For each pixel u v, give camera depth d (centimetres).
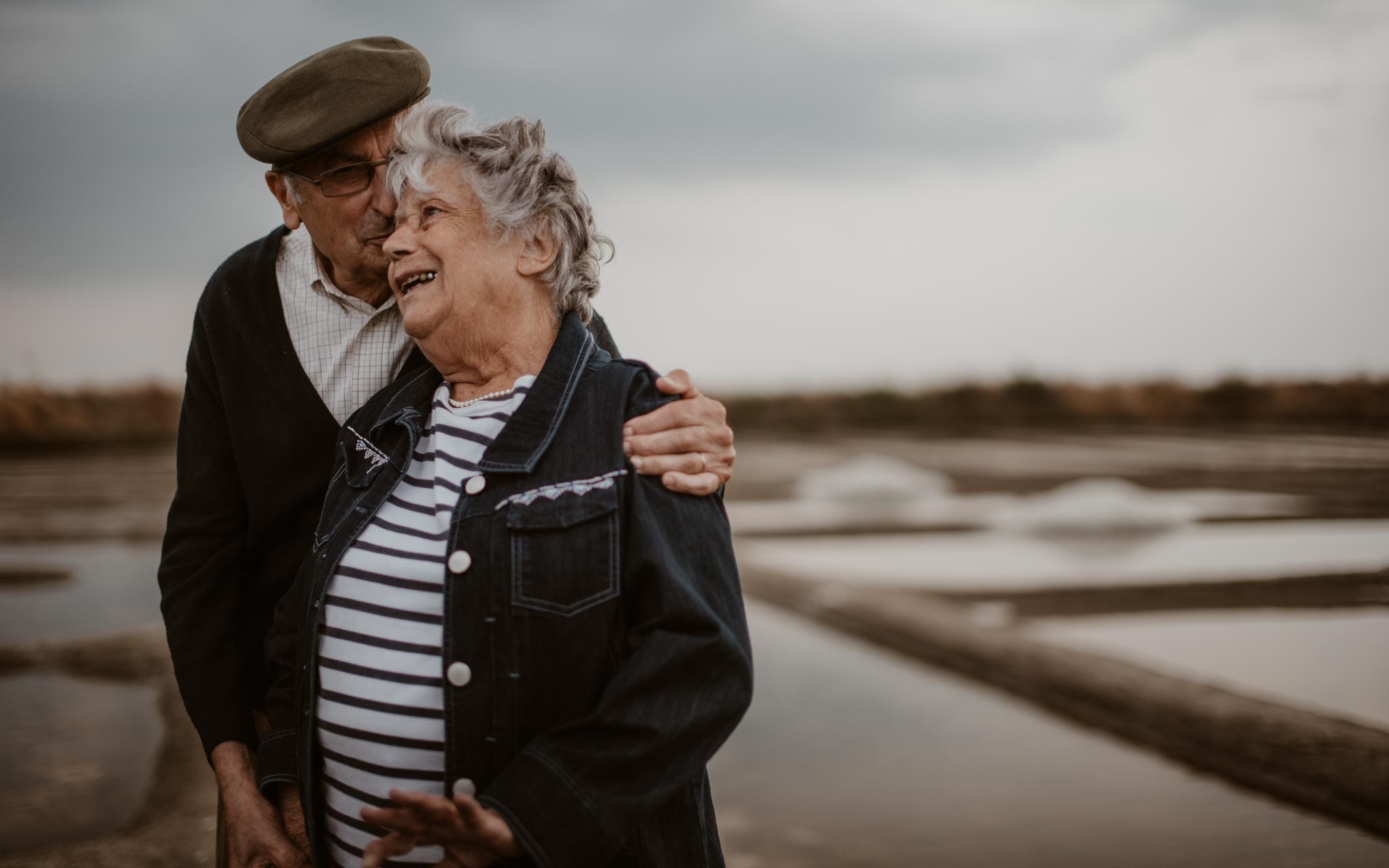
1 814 355
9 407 3219
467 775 146
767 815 439
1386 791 435
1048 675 652
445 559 150
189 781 383
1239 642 746
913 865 387
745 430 5531
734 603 151
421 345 160
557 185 161
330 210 178
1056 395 5734
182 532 191
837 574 1118
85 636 626
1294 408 4884
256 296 189
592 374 159
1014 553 1299
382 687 151
